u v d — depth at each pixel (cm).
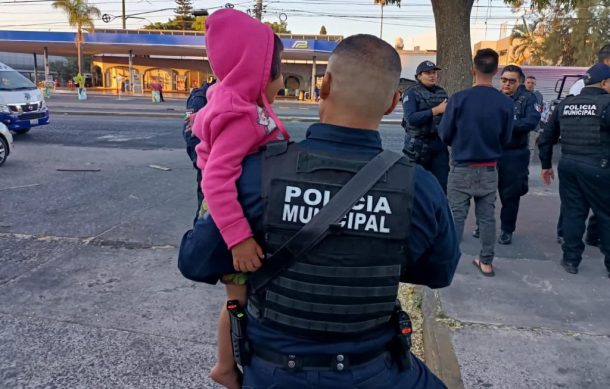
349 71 139
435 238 147
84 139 1389
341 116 143
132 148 1252
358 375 139
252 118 147
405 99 551
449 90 603
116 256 507
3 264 480
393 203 136
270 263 136
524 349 323
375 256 134
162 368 317
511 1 858
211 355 332
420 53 3972
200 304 404
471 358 313
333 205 133
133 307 396
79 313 385
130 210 679
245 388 147
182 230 593
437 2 598
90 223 616
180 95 4344
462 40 596
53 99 3111
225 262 147
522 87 518
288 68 4606
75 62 5591
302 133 1566
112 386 298
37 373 308
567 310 376
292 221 133
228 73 154
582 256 495
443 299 391
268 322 140
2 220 624
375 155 142
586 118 418
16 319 373
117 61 4891
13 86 1374
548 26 4228
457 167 434
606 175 420
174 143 1358
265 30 160
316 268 133
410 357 151
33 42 4141
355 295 134
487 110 413
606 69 422
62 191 785
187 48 4134
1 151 976
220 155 142
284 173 136
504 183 519
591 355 317
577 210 444
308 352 138
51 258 498
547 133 471
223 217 137
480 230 443
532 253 505
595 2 3847
